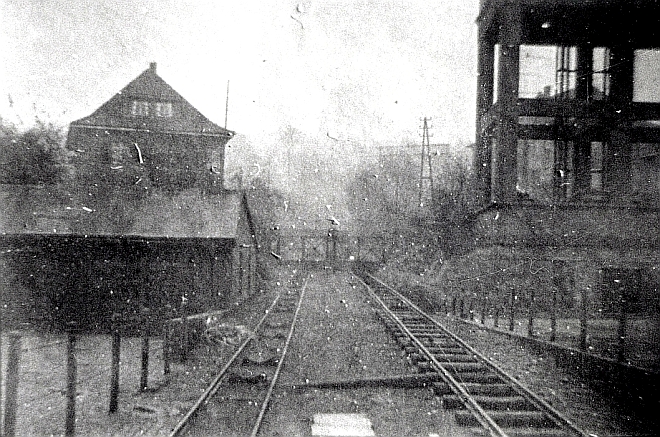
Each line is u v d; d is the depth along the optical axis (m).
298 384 10.41
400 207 47.56
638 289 22.20
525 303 22.62
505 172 23.23
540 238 22.91
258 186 41.94
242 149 57.03
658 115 24.03
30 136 24.27
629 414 8.92
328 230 62.69
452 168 39.31
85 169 25.23
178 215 20.53
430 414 8.68
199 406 8.76
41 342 15.29
